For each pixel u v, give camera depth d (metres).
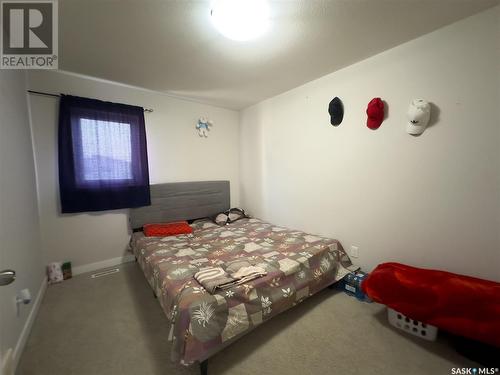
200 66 2.31
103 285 2.45
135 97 2.96
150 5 1.45
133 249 2.84
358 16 1.58
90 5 1.44
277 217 3.36
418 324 1.64
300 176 2.97
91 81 2.65
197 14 1.54
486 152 1.59
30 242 1.99
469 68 1.63
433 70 1.79
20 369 1.43
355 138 2.34
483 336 1.30
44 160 2.46
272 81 2.71
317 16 1.57
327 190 2.65
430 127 1.83
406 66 1.93
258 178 3.64
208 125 3.63
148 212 3.06
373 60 2.14
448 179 1.77
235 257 2.09
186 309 1.33
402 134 2.00
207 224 3.30
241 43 1.90
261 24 1.56
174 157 3.35
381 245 2.21
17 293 1.55
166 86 2.87
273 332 1.73
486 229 1.62
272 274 1.76
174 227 2.92
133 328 1.79
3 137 1.49
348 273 2.30
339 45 1.95
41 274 2.31
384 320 1.85
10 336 1.39
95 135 2.64
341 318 1.88
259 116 3.52
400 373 1.38
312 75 2.56
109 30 1.71
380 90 2.11
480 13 1.56
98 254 2.83
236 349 1.57
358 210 2.37
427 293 1.54
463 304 1.40
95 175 2.66
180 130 3.37
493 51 1.53
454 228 1.76
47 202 2.49
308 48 1.99
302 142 2.90
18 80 1.98
